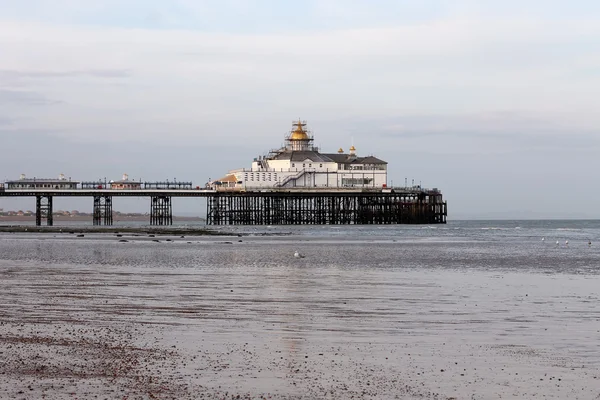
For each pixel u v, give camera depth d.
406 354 26.66
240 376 23.50
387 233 147.75
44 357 25.62
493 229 190.38
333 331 30.97
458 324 32.72
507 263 68.50
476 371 24.30
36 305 38.16
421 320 33.81
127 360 25.38
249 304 38.97
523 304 39.25
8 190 189.62
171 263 67.12
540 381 23.16
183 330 31.03
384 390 22.12
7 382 22.44
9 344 27.66
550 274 57.09
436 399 21.34
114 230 153.38
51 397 21.02
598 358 26.09
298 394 21.66
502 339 29.34
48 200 193.88
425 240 117.81
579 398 21.53
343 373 23.97
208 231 147.88
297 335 30.06
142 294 43.06
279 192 198.38
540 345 28.20
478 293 44.06
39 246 94.69
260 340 29.00
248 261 70.06
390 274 56.72
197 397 21.22
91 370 23.97
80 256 75.94
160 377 23.27
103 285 47.84
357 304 39.06
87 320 33.41
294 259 72.81
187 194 197.75
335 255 79.19
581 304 39.19
